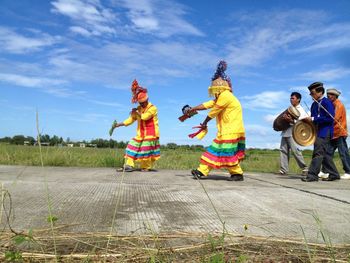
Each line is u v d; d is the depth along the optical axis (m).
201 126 6.87
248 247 2.70
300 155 9.02
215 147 6.79
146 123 8.57
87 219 3.38
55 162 10.16
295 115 8.98
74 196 4.51
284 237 2.96
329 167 7.89
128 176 7.17
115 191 5.01
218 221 3.43
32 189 4.95
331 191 5.62
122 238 2.82
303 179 7.32
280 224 3.38
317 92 7.51
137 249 2.58
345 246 2.79
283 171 9.32
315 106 7.50
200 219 3.50
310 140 7.70
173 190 5.27
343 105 8.20
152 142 8.59
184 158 12.77
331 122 7.41
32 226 3.09
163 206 4.08
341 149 8.17
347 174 8.21
